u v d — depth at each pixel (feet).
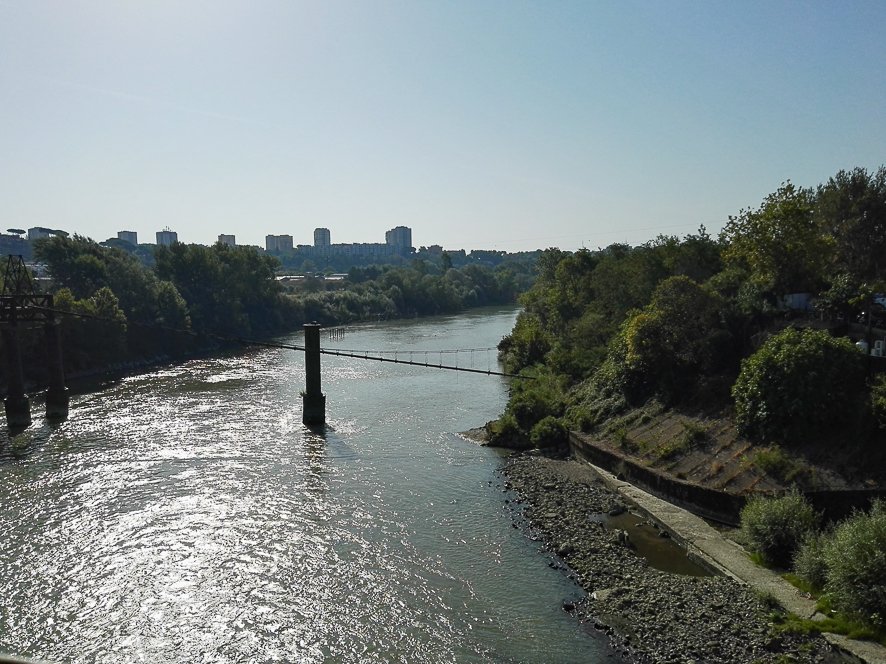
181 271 425.69
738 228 172.65
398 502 129.08
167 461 154.10
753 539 96.53
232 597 93.04
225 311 433.89
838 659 71.46
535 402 180.04
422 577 98.58
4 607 90.07
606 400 171.12
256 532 114.62
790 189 160.86
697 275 206.39
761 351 122.42
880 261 182.60
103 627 85.61
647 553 104.32
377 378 273.95
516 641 81.71
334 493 134.00
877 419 104.12
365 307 570.46
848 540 78.89
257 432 181.98
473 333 438.40
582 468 149.28
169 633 84.28
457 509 125.49
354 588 95.50
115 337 304.09
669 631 81.15
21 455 158.40
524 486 138.00
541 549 108.27
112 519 119.75
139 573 99.76
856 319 139.54
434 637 82.94
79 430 183.11
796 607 81.35
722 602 85.30
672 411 148.15
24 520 119.03
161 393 239.09
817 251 157.38
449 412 210.79
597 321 222.48
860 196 187.21
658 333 156.76
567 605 89.51
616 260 268.41
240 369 301.63
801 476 105.91
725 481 114.01
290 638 83.15
